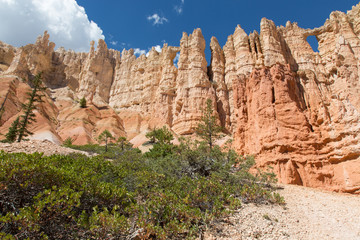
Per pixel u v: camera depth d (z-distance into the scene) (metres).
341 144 19.58
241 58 55.59
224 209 9.05
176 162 15.20
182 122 50.03
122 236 6.43
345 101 22.19
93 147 33.94
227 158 17.45
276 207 10.76
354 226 9.34
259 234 7.86
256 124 22.83
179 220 8.00
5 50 85.62
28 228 5.22
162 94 58.78
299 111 21.97
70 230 6.09
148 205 7.98
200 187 10.30
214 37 65.50
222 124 50.56
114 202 7.91
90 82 83.62
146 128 55.28
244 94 27.12
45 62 88.31
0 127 45.66
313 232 8.60
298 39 49.91
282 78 23.66
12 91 58.47
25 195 6.50
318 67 42.19
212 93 52.69
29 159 7.88
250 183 14.87
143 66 80.94
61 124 59.44
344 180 18.14
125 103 76.88
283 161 19.50
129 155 22.03
